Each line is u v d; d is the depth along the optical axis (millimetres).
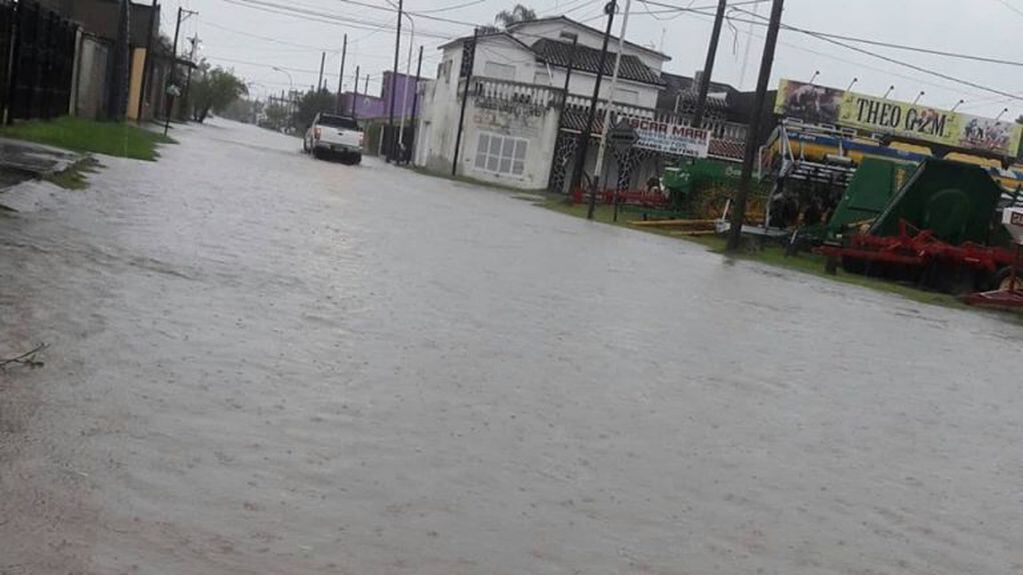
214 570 3625
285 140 75000
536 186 49531
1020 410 8578
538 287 11969
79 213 11625
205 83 92438
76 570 3475
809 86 44906
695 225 30141
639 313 11109
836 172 26703
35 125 21062
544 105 49125
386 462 5012
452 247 14961
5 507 3875
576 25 62344
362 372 6668
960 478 6137
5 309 6754
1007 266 21047
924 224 22969
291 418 5480
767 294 15359
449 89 54781
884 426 7277
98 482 4238
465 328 8672
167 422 5102
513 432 5816
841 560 4523
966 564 4660
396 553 3988
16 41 19266
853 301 16594
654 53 63406
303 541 3979
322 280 9992
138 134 31047
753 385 8078
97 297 7559
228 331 7215
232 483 4453
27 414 4887
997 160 30047
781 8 23906
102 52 33719
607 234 24188
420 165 60625
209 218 13438
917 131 44938
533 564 4059
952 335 13656
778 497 5301
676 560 4289
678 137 37625
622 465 5492
